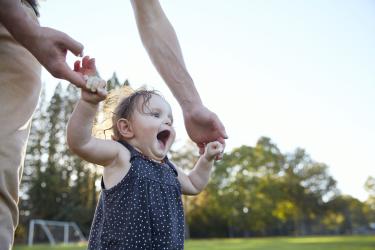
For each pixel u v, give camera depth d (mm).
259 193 39500
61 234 26891
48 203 32969
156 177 1597
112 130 1754
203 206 38125
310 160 49375
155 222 1515
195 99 1756
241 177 38781
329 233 48156
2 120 1149
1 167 1105
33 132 34438
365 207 51594
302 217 46531
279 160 43094
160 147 1658
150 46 1801
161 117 1691
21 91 1219
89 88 1202
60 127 34438
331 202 48875
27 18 1075
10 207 1137
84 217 32219
